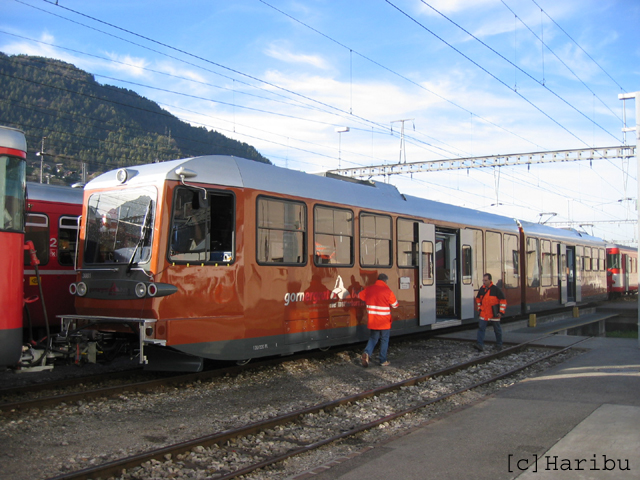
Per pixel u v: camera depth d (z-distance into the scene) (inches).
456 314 609.6
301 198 399.2
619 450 204.1
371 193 484.7
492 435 229.0
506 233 737.6
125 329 329.7
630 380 334.6
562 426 238.4
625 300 1419.8
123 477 193.9
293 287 385.4
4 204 279.9
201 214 337.1
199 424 261.7
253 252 357.7
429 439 226.1
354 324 441.7
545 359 452.1
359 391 341.1
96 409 283.4
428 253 550.3
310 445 227.0
